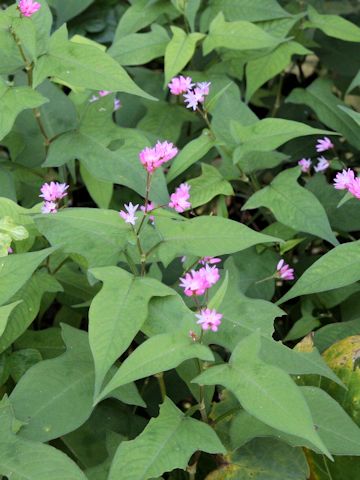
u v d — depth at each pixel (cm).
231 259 41
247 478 36
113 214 37
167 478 42
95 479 36
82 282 46
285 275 45
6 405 33
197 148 47
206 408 38
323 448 29
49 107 52
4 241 39
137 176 47
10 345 42
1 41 45
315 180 50
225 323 37
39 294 41
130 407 44
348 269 39
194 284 33
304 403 30
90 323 33
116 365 40
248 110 48
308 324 47
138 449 32
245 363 32
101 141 49
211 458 41
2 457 31
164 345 32
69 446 38
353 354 39
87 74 44
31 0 43
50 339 44
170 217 38
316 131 44
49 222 37
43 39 46
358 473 37
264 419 30
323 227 43
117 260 37
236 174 48
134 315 33
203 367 35
